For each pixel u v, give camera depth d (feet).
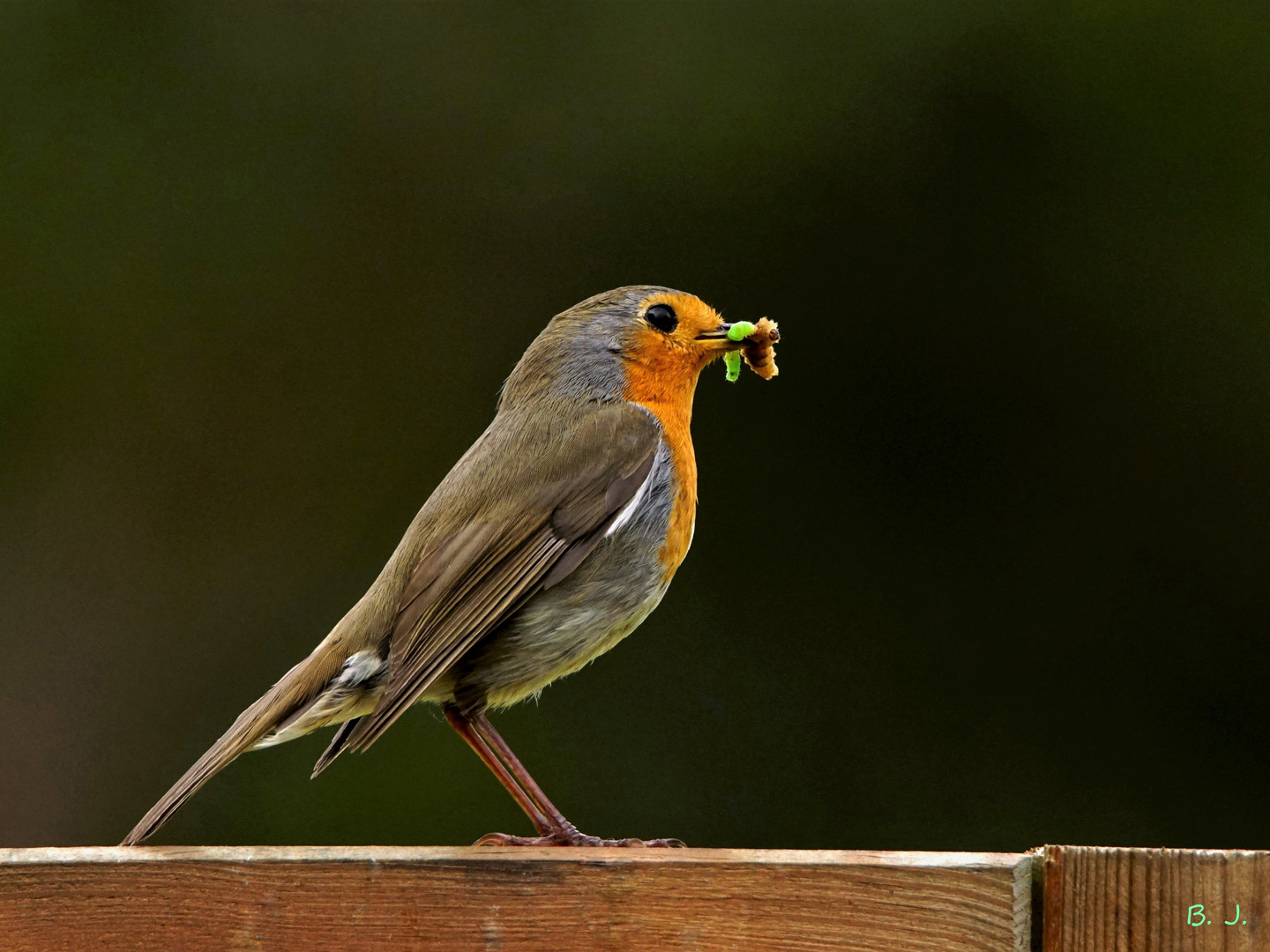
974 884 22.02
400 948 22.80
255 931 22.88
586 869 22.81
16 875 22.91
